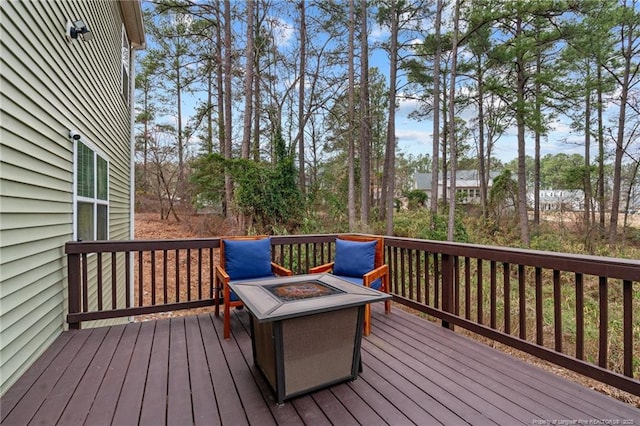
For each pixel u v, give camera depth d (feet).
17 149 6.73
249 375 7.14
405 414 5.73
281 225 31.89
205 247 11.53
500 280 22.03
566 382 6.88
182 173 46.26
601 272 6.43
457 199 66.80
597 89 38.60
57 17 8.87
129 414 5.67
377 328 10.16
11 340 6.52
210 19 39.65
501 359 7.99
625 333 6.20
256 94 41.19
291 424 5.46
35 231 7.64
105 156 14.69
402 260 12.20
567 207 48.37
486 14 35.01
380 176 63.16
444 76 49.03
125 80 20.47
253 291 7.43
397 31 42.93
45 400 6.06
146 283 24.49
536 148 50.16
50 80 8.43
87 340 8.98
